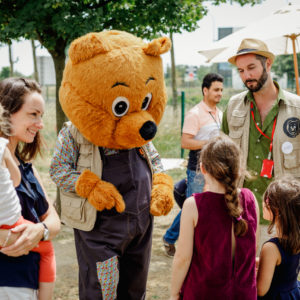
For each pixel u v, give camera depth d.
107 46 2.47
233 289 1.95
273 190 2.12
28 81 1.93
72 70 2.53
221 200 2.00
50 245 1.94
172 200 2.82
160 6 4.82
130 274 2.86
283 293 2.11
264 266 2.10
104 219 2.64
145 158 2.87
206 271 1.97
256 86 3.02
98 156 2.64
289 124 3.01
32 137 1.94
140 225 2.71
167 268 4.07
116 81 2.44
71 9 4.48
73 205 2.66
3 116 1.80
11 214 1.63
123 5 5.38
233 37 4.64
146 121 2.53
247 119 3.15
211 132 4.13
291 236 2.04
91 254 2.65
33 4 4.26
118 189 2.65
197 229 2.00
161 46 2.72
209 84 4.31
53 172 2.65
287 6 4.64
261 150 3.10
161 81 2.71
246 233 1.99
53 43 4.83
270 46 5.39
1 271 1.72
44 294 1.90
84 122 2.50
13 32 4.37
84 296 2.71
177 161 9.13
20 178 1.79
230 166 1.98
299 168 3.07
